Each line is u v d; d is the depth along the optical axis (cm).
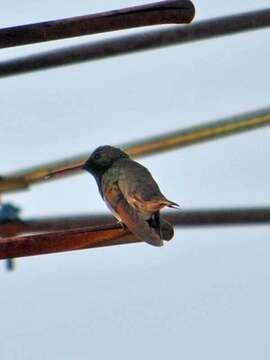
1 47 1172
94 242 1179
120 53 1488
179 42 1486
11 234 1647
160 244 1166
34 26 1166
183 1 1179
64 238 1166
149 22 1175
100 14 1170
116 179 1291
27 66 1485
